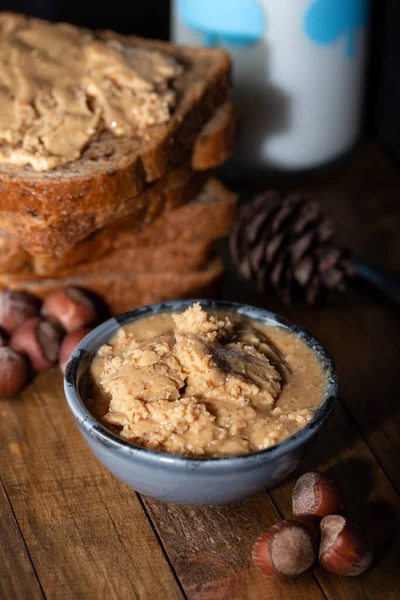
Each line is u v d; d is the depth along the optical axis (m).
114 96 0.58
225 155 0.62
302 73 0.70
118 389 0.48
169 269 0.62
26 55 0.60
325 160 0.74
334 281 0.62
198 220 0.61
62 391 0.58
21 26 0.63
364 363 0.60
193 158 0.61
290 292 0.63
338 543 0.47
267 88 0.70
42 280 0.61
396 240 0.70
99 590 0.48
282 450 0.46
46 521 0.51
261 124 0.71
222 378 0.48
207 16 0.69
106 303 0.62
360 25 0.70
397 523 0.51
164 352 0.49
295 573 0.47
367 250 0.69
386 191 0.76
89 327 0.59
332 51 0.69
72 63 0.60
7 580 0.48
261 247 0.62
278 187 0.75
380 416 0.56
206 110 0.61
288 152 0.73
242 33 0.68
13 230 0.57
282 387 0.50
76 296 0.59
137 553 0.49
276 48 0.69
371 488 0.52
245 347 0.50
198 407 0.47
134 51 0.62
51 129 0.56
